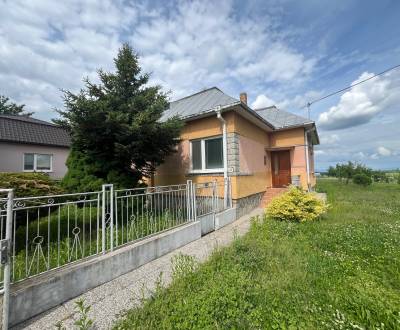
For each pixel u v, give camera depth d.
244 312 2.31
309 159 12.63
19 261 3.07
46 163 13.95
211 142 7.94
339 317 2.17
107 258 3.22
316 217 5.98
